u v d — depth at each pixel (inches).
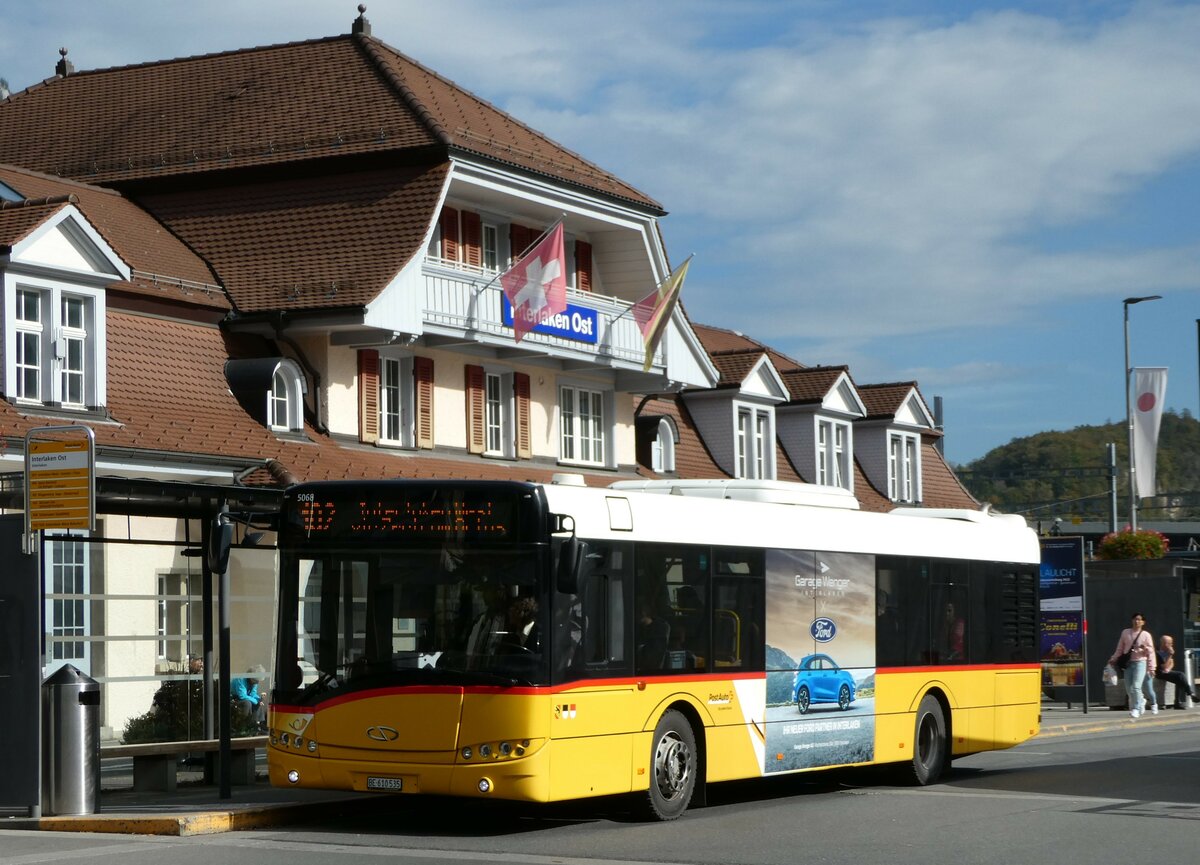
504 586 587.2
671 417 1659.7
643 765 631.2
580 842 572.4
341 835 595.2
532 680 580.4
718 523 686.5
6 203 1025.5
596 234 1519.4
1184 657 1553.9
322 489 610.9
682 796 652.1
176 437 1039.6
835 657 754.8
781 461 1899.6
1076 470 3176.7
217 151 1320.1
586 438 1524.4
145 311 1101.7
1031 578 935.7
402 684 587.5
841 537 767.7
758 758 697.6
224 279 1223.5
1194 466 5831.7
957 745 846.5
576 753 594.9
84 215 1023.0
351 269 1211.9
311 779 596.1
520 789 576.4
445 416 1334.9
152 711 790.5
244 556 871.7
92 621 820.6
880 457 2084.2
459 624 587.5
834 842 571.5
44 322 1007.0
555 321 1381.6
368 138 1278.3
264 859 518.3
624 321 1480.1
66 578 847.1
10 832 602.9
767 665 707.4
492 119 1424.7
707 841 574.6
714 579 679.7
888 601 799.1
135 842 569.3
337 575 604.7
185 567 853.2
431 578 593.9
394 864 507.5
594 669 607.2
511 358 1393.9
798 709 725.3
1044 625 1476.4
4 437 922.1
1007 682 896.3
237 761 761.0
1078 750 1061.1
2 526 623.5
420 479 603.5
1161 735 1211.2
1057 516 4269.2
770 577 714.8
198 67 1454.2
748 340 2181.3
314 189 1277.1
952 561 856.3
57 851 540.1
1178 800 723.4
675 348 1537.9
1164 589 1583.4
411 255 1215.6
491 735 577.9
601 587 615.8
